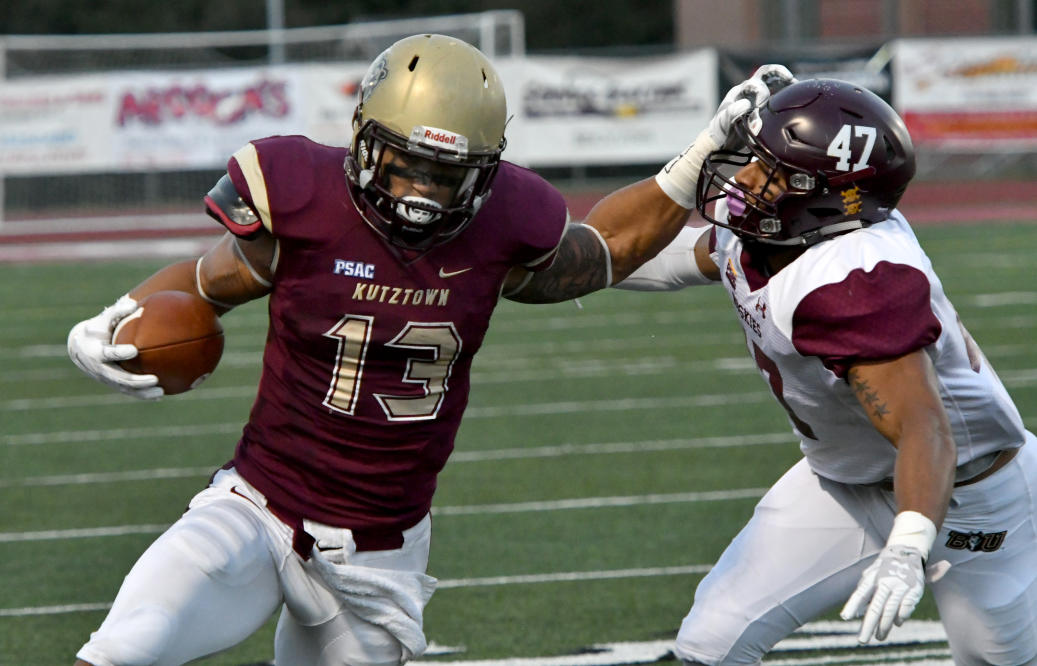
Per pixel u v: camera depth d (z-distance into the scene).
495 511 21.11
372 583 10.34
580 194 75.25
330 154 9.88
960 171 77.31
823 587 11.29
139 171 63.44
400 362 10.05
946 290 43.28
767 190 9.97
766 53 62.53
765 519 11.48
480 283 10.06
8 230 67.25
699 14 90.94
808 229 9.91
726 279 10.72
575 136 62.06
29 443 26.39
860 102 9.98
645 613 16.41
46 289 48.09
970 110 63.47
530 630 15.88
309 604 10.45
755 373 31.95
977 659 11.48
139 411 29.30
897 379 9.25
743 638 11.19
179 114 59.56
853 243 9.71
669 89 62.25
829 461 11.09
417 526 10.76
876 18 89.44
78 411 29.38
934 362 10.12
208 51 101.62
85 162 59.50
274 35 65.50
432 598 17.11
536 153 62.00
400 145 9.29
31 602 17.12
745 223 10.14
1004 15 89.06
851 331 9.38
